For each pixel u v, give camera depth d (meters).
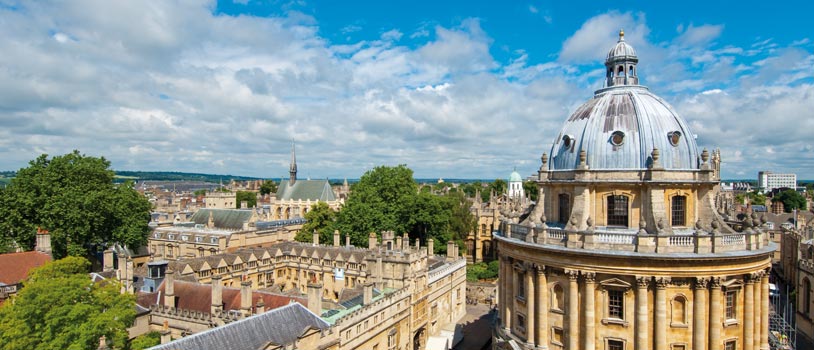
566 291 61.22
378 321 78.12
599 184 62.25
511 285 69.38
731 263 56.69
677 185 60.56
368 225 137.75
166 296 76.94
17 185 107.12
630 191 61.38
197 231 146.38
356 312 72.38
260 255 110.31
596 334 59.50
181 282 83.06
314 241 123.69
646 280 56.81
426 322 96.81
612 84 71.19
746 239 58.69
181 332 72.81
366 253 105.19
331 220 156.62
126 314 60.69
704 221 62.00
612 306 59.31
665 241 56.59
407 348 88.06
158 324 74.94
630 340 57.88
